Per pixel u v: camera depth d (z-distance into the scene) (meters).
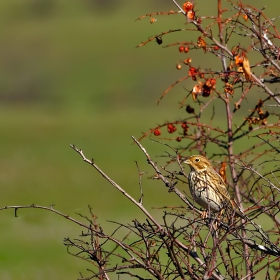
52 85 48.59
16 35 57.94
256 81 6.79
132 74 47.75
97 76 48.75
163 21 56.41
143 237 5.70
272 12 47.19
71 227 18.62
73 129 35.41
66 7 65.81
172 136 26.64
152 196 22.58
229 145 8.05
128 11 63.31
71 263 16.06
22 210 20.39
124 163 27.44
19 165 28.14
